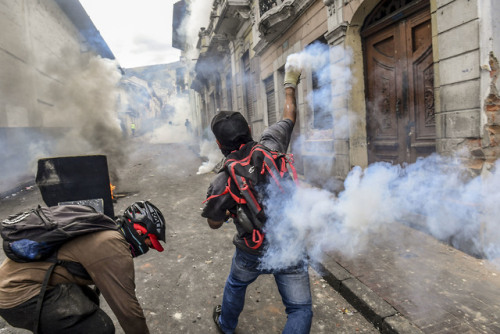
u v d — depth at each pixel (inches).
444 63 128.3
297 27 271.1
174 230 183.2
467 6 115.3
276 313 100.8
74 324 52.6
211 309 104.2
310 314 63.6
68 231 51.7
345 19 198.8
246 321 97.2
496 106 112.4
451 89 126.3
